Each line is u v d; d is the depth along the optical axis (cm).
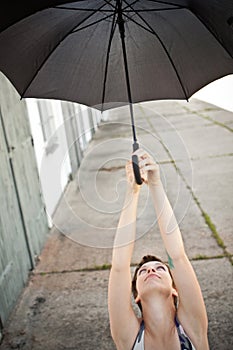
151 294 168
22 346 286
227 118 888
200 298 168
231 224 433
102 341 283
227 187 529
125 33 165
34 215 408
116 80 172
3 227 318
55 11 157
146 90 174
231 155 648
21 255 358
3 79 351
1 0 139
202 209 475
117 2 153
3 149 335
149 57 170
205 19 154
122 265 166
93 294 340
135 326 169
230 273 346
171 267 170
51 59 166
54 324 306
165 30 165
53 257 406
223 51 164
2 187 323
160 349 164
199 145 718
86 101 172
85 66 169
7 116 354
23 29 155
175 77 173
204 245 397
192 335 166
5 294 312
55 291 349
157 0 153
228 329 278
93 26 164
